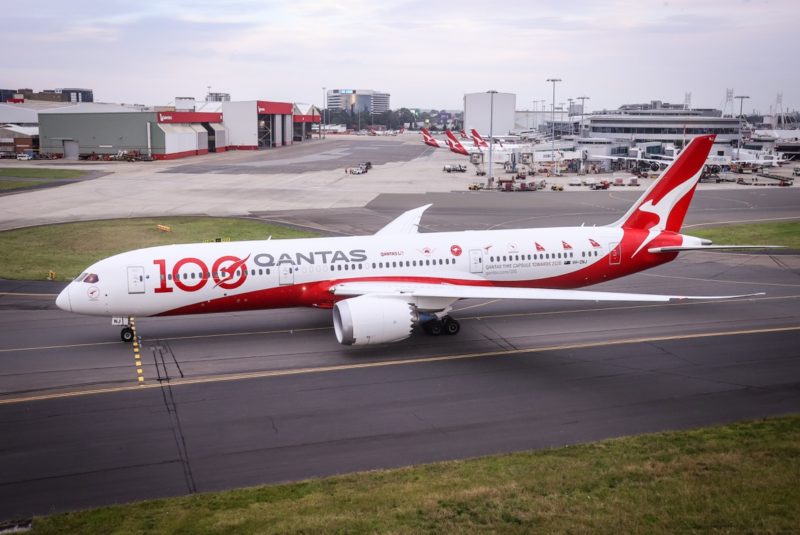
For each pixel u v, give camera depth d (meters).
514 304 46.38
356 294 37.81
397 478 22.23
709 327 40.53
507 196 107.44
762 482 21.02
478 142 160.75
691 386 31.00
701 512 19.17
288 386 31.30
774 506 19.42
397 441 25.47
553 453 24.06
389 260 40.00
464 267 40.97
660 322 41.72
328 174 141.50
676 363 34.22
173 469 23.34
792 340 37.81
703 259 60.78
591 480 21.55
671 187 44.31
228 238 70.19
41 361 34.72
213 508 20.36
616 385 31.23
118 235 71.50
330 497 20.86
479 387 31.11
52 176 128.88
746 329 40.03
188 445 25.23
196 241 68.75
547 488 21.02
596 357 35.28
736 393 30.08
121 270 36.69
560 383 31.56
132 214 85.94
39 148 170.75
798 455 23.16
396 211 89.88
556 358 35.19
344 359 35.12
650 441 24.91
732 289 49.81
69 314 43.75
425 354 36.00
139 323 41.97
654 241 44.09
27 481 22.50
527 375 32.69
